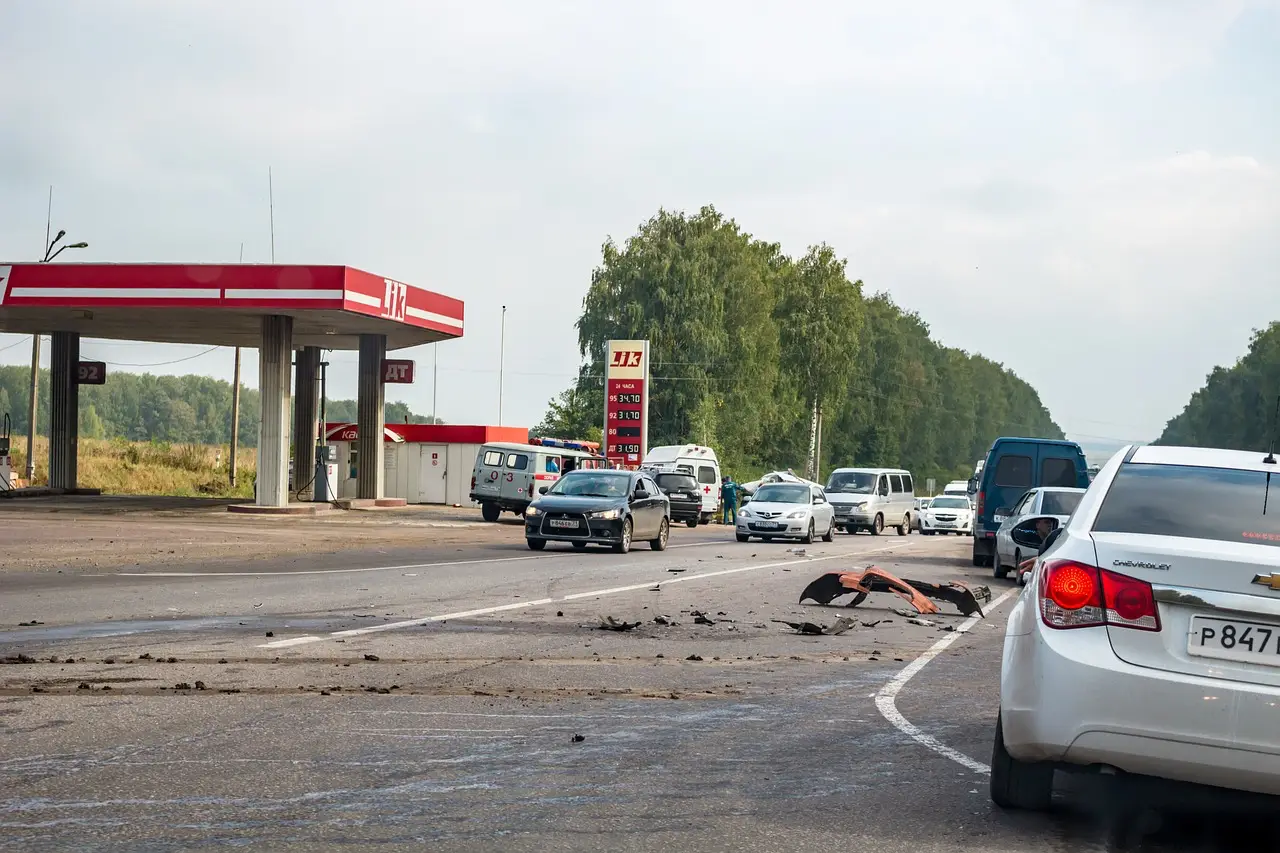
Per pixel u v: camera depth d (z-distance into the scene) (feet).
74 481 146.10
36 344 167.02
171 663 30.42
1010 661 17.74
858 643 39.68
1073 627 16.63
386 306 123.75
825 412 300.20
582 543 88.89
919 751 22.50
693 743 22.68
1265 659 15.79
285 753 20.76
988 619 49.47
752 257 273.75
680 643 37.76
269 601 46.34
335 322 129.39
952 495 189.47
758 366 267.39
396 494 161.48
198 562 66.03
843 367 296.10
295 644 34.50
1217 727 15.62
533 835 16.29
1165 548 16.48
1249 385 446.60
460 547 87.15
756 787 19.39
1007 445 87.10
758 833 16.75
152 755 20.34
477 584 56.65
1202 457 19.63
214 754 20.53
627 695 27.78
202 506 131.54
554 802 18.07
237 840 15.61
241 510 121.49
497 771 19.95
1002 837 17.02
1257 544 16.88
